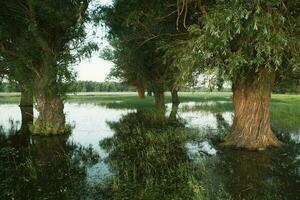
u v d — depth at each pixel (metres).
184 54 14.05
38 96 23.25
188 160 14.69
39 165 14.22
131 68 41.81
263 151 16.19
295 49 13.11
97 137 21.84
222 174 12.45
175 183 11.43
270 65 13.90
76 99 80.12
